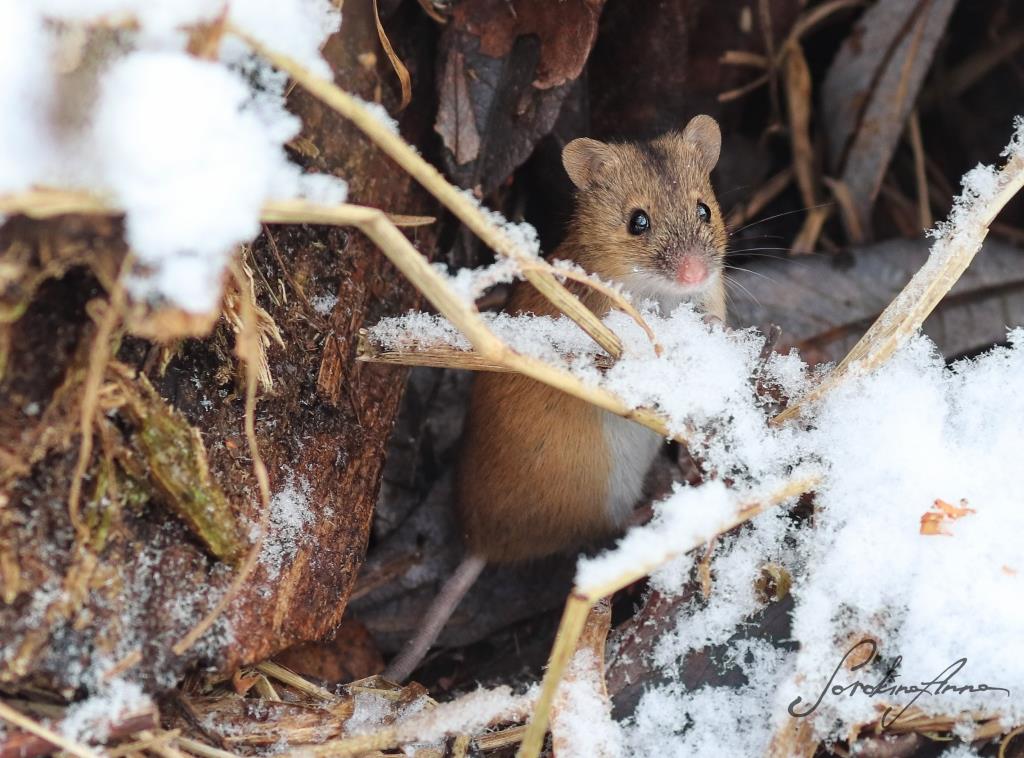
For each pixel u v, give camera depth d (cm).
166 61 65
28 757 66
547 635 75
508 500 74
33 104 65
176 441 67
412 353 70
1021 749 69
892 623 69
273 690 69
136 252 66
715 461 70
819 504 69
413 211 73
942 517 69
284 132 68
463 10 72
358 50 71
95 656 67
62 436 66
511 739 69
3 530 66
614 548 75
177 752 67
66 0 65
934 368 70
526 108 73
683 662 69
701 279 75
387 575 75
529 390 73
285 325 70
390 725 69
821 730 68
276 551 69
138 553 67
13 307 66
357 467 71
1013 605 68
